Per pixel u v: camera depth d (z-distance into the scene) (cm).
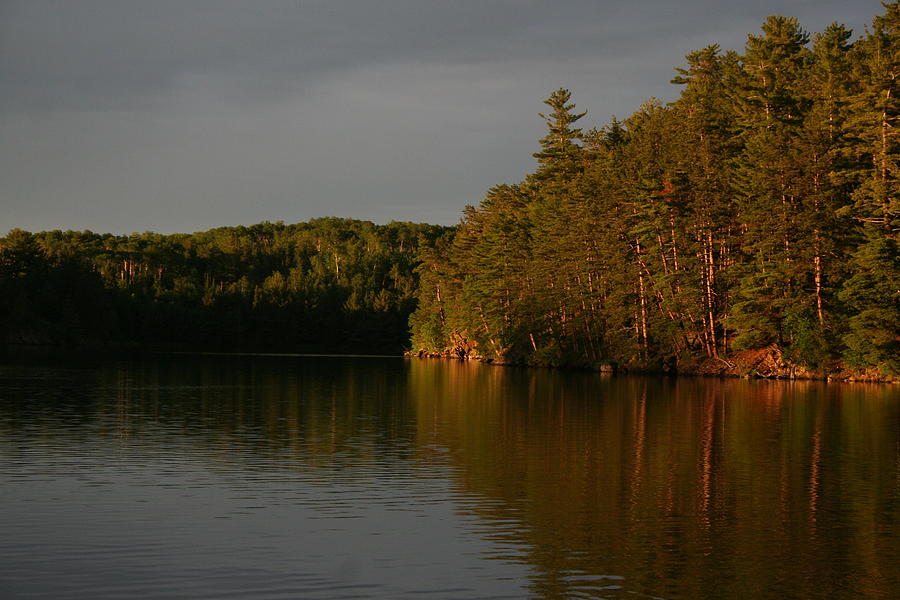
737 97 8638
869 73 7575
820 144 6906
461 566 1596
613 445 3097
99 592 1430
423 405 4669
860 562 1641
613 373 8175
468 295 11875
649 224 7794
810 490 2289
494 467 2619
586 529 1872
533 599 1427
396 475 2472
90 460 2667
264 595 1426
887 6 7531
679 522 1934
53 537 1753
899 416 4050
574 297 9044
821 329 6656
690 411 4322
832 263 6712
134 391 5359
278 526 1862
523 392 5666
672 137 8962
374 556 1652
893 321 6203
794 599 1440
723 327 7744
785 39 8712
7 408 4178
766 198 6944
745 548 1733
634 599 1431
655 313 8219
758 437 3309
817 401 4884
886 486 2336
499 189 13150
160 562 1595
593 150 11656
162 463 2630
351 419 3922
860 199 6475
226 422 3741
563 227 9350
